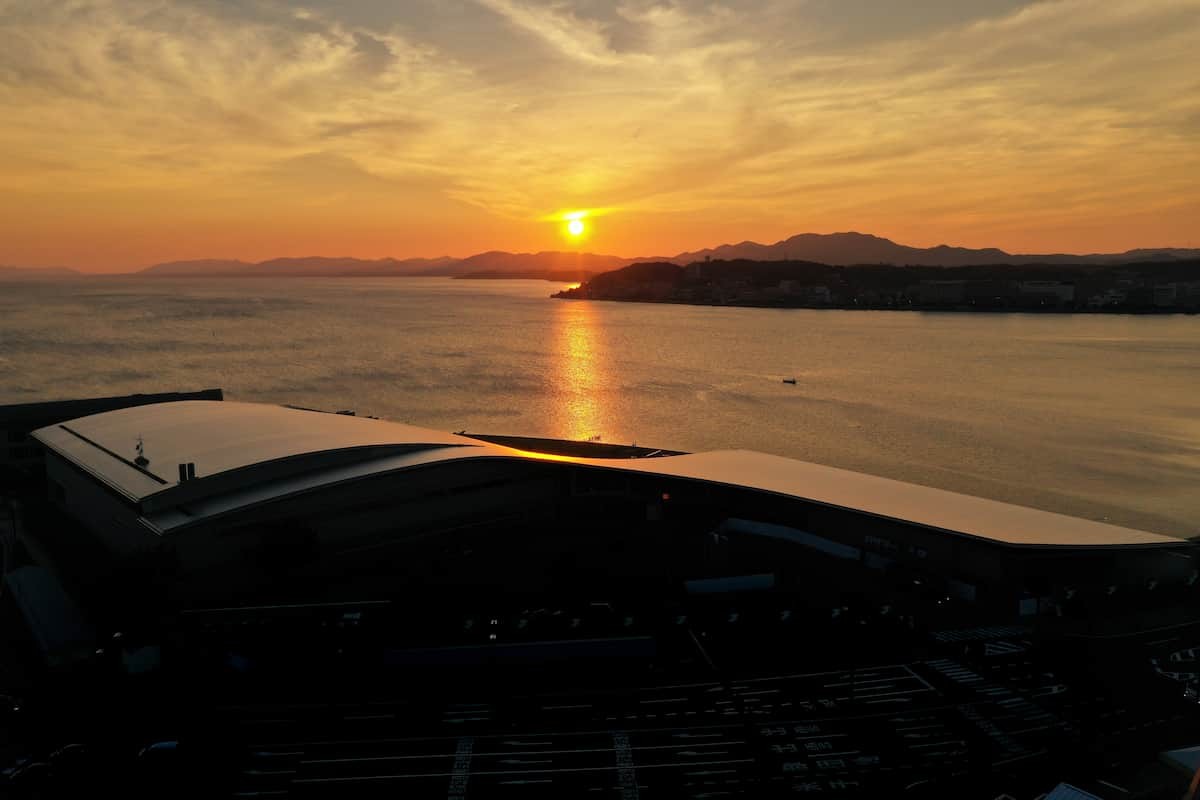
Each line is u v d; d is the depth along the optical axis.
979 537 57.09
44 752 38.75
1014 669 47.19
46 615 51.56
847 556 65.19
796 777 36.91
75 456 69.44
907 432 143.00
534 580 59.31
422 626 51.34
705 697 43.84
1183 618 54.38
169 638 50.00
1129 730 40.84
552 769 37.41
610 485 78.31
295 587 57.44
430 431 79.50
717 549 66.31
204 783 36.25
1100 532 58.97
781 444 133.50
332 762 37.78
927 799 35.34
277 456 62.47
